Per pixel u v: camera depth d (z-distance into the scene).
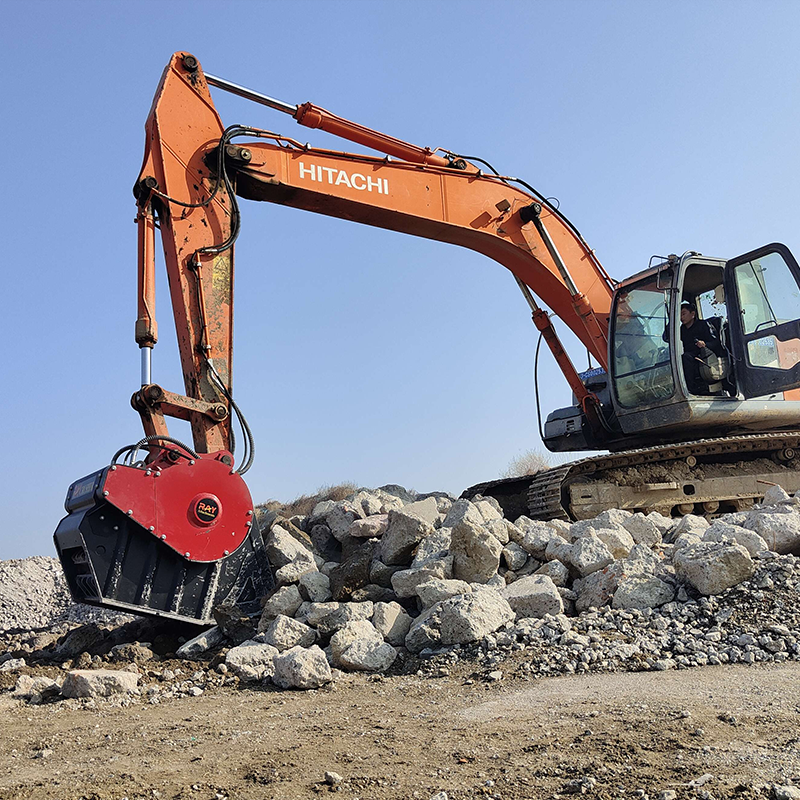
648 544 7.93
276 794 3.28
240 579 7.48
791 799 2.86
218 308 8.38
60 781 3.61
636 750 3.56
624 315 11.08
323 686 5.70
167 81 8.64
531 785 3.22
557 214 11.29
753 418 10.76
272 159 9.26
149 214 8.20
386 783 3.36
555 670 5.40
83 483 7.18
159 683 6.16
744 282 10.70
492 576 7.36
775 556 6.89
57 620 11.11
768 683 4.72
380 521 8.75
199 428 7.91
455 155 10.60
